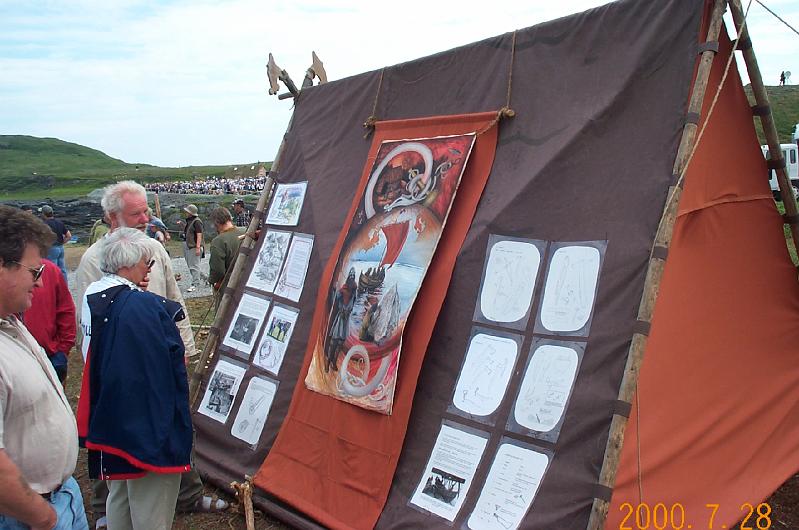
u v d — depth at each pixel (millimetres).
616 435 3186
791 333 4445
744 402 4066
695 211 3928
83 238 24984
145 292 3314
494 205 4180
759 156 4359
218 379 5535
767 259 4410
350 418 4391
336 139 5660
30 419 2438
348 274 4777
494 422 3732
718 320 4047
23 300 2430
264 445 4922
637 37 3816
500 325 3916
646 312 3285
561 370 3543
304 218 5551
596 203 3715
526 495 3438
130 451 3139
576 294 3623
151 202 28297
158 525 3334
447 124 4664
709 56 3473
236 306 5758
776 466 4062
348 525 4059
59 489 2598
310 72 6312
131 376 3137
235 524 4461
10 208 2439
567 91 4082
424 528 3742
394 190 4770
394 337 4277
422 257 4355
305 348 5039
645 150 3605
